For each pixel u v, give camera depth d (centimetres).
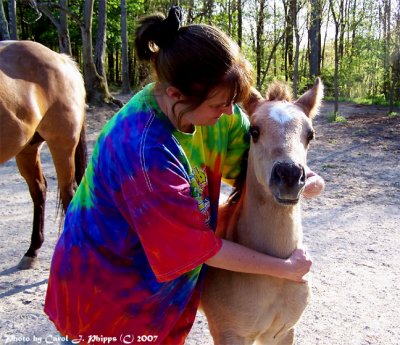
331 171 723
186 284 166
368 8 2070
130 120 148
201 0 1462
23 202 573
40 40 2567
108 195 152
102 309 158
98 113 1180
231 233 207
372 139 990
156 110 148
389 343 299
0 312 330
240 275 190
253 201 193
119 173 145
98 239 156
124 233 153
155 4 1578
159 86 149
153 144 143
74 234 162
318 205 564
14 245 446
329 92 2005
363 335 307
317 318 327
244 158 205
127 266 156
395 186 644
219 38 136
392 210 548
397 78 1508
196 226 147
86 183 161
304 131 188
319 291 362
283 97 206
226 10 1608
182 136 153
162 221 142
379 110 1507
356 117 1331
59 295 165
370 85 1970
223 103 142
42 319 322
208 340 303
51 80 393
